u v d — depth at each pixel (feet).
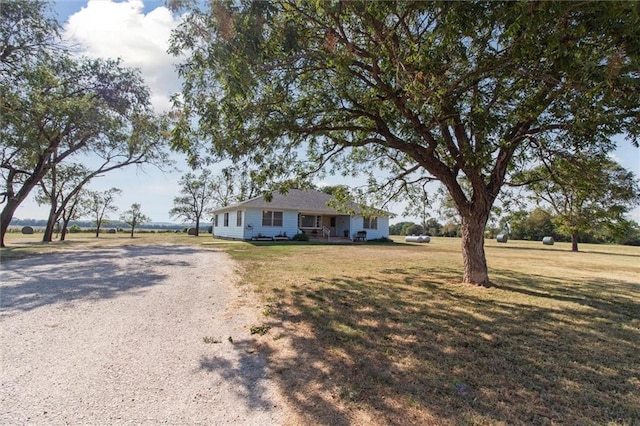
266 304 16.98
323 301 17.79
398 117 22.35
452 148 22.36
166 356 10.57
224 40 12.01
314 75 20.26
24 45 41.75
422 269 30.76
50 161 53.42
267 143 20.44
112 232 128.98
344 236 83.15
